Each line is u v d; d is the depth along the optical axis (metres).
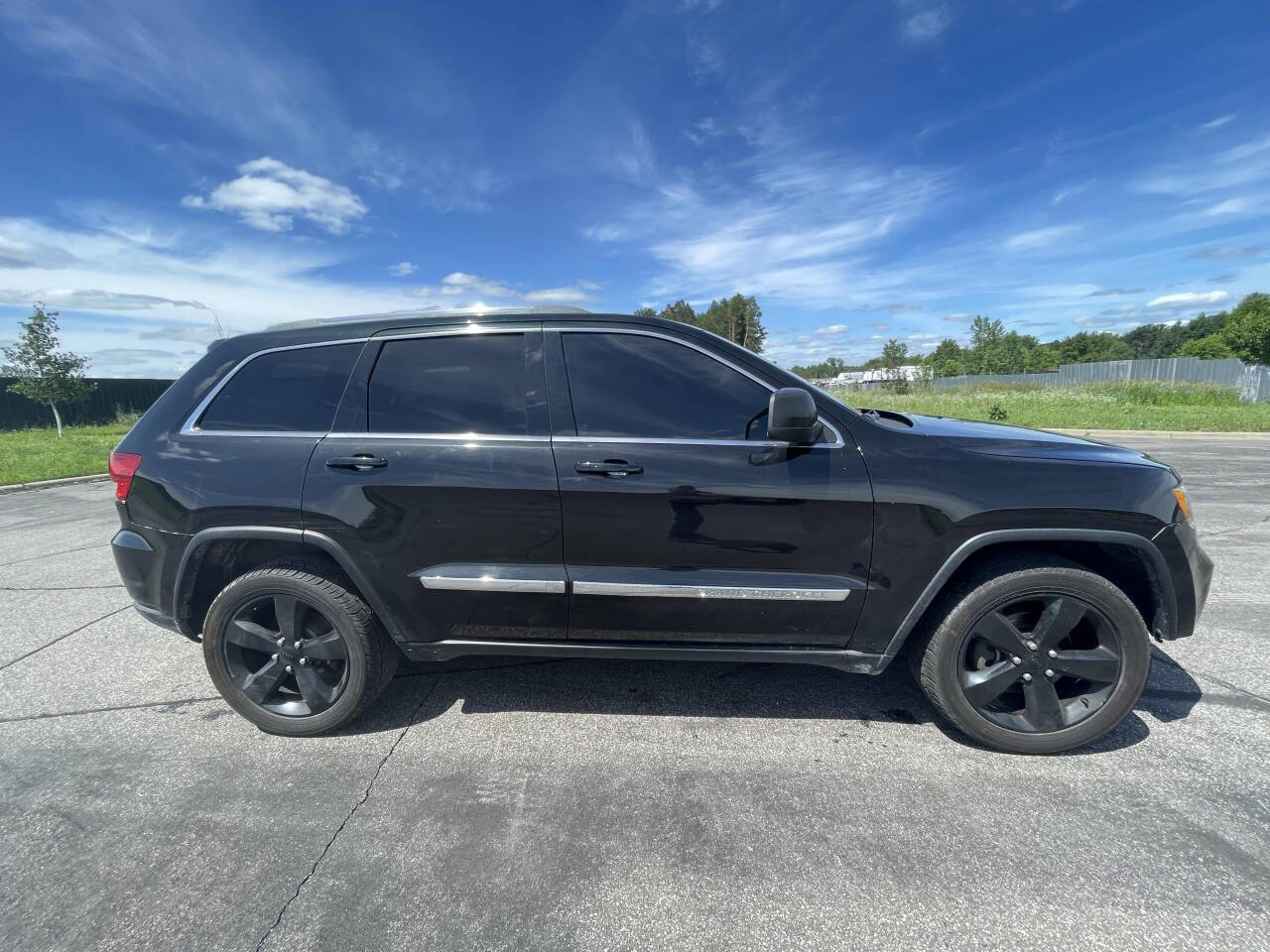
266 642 2.66
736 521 2.38
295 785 2.33
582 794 2.25
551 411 2.48
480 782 2.33
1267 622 3.68
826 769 2.39
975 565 2.47
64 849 2.01
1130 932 1.65
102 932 1.69
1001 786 2.26
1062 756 2.44
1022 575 2.35
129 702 2.97
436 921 1.71
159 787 2.32
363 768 2.43
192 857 1.97
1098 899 1.76
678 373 2.49
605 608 2.49
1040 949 1.61
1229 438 14.12
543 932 1.68
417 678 3.15
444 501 2.45
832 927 1.68
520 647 2.61
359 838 2.04
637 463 2.38
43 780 2.37
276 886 1.85
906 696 2.94
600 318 2.56
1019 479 2.35
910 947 1.62
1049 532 2.34
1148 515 2.33
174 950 1.64
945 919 1.70
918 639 2.54
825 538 2.38
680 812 2.15
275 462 2.53
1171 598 2.40
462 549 2.48
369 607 2.62
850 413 2.45
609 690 3.02
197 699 3.00
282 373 2.65
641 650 2.55
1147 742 2.52
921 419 3.11
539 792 2.26
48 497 8.99
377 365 2.60
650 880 1.85
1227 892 1.77
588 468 2.38
